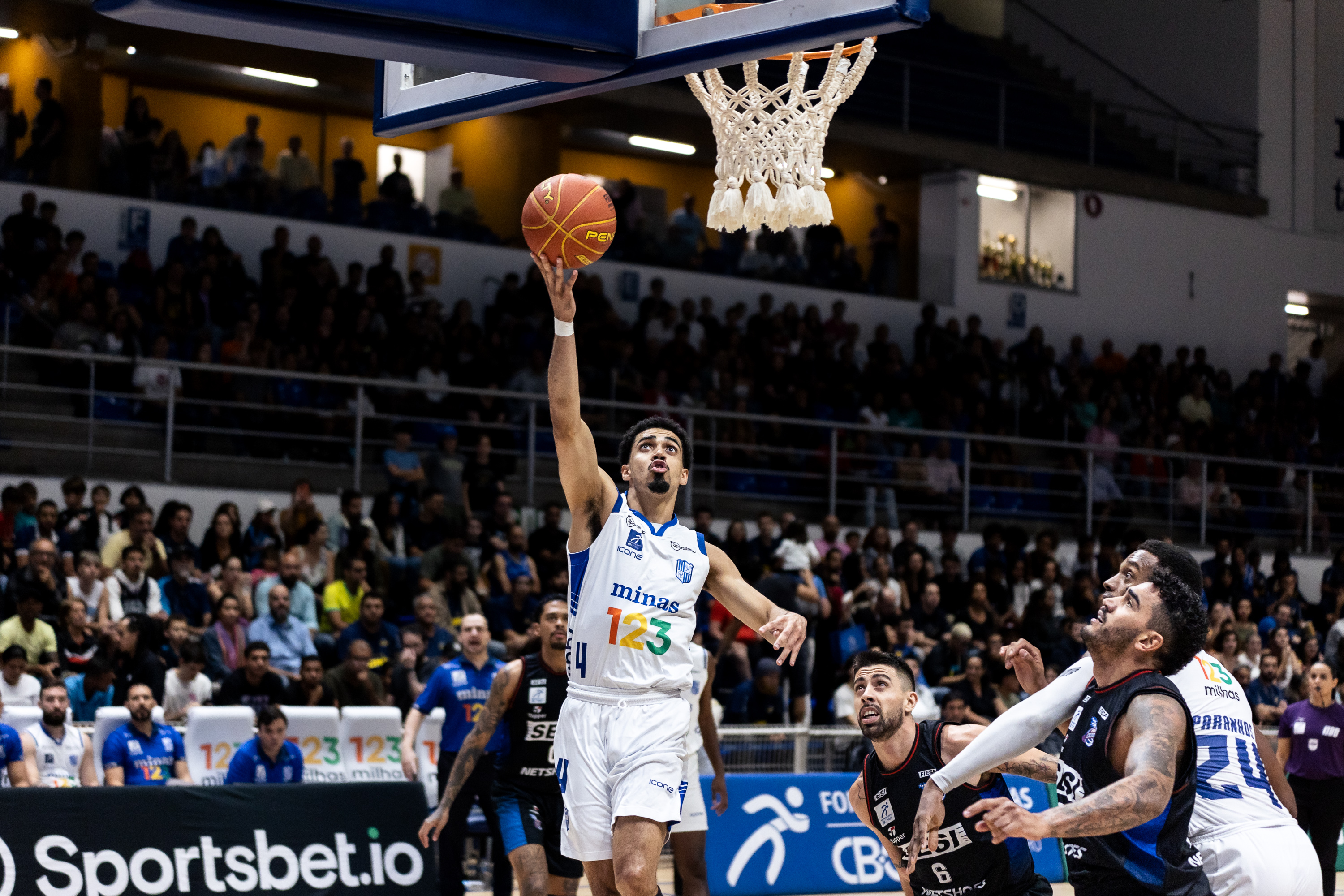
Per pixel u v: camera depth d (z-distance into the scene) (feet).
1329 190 74.43
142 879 23.73
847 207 69.67
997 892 15.52
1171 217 70.23
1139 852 11.49
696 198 73.15
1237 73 71.92
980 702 37.14
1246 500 64.28
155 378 43.88
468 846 31.53
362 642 31.94
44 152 48.88
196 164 54.39
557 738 14.08
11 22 51.13
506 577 39.86
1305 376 70.69
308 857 25.22
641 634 13.61
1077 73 75.36
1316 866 13.65
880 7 12.75
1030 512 57.06
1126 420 62.90
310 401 46.83
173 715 30.42
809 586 40.04
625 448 14.53
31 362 43.86
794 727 33.78
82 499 37.19
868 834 31.89
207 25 12.85
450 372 50.21
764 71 16.87
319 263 50.16
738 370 55.42
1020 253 67.00
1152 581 11.71
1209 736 14.05
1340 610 55.98
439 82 16.63
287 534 39.73
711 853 29.84
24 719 26.99
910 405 57.11
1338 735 30.37
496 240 57.52
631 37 14.49
